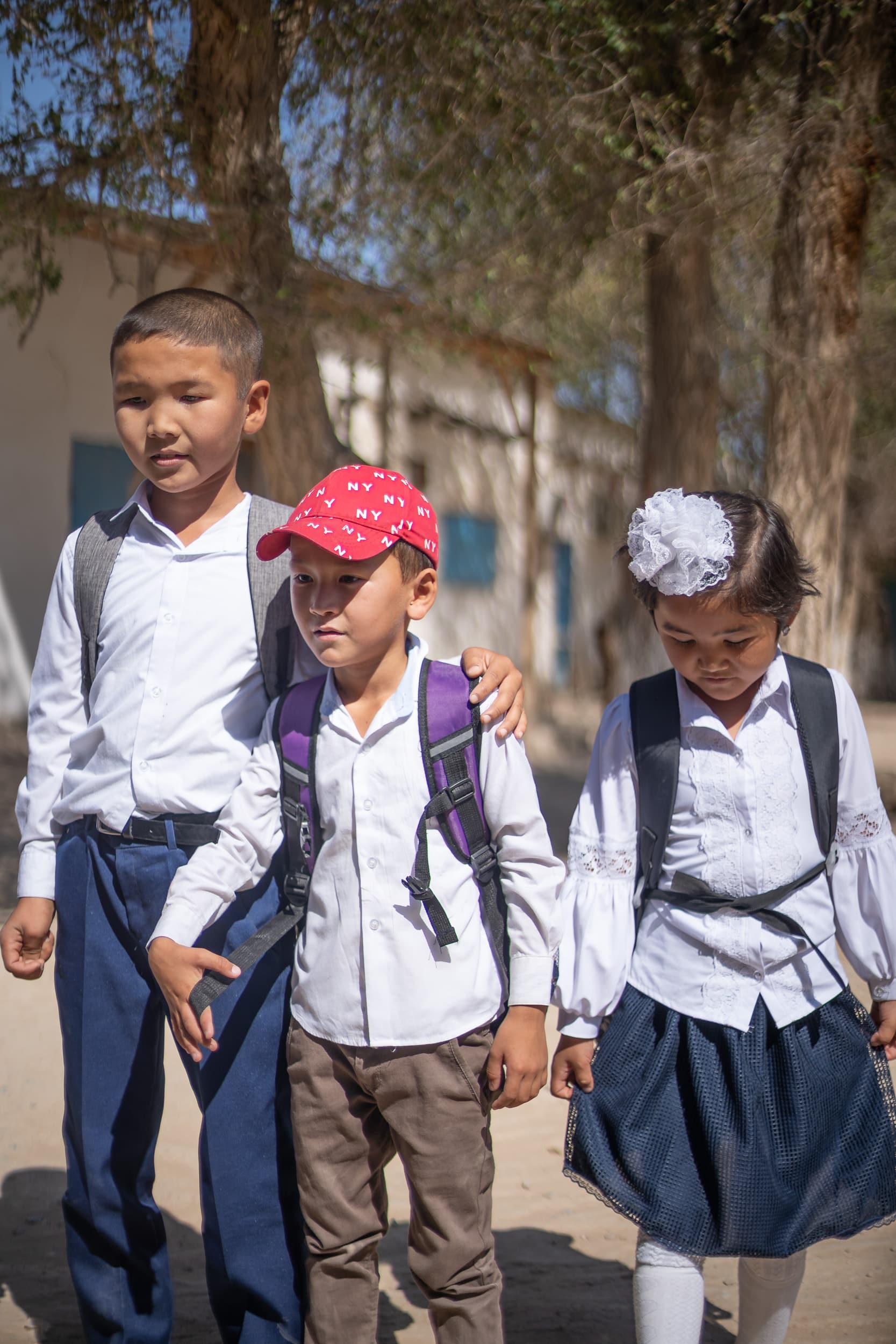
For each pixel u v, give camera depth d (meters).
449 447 13.32
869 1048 1.94
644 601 1.92
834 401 5.04
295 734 1.85
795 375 5.02
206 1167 1.91
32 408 8.98
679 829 1.93
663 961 1.93
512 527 14.54
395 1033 1.74
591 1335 2.31
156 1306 2.04
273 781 1.88
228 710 1.95
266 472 5.55
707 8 4.45
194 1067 1.97
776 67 4.71
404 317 6.45
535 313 7.05
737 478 10.12
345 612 1.73
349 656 1.75
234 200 4.71
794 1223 1.81
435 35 4.51
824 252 4.88
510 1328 2.33
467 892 1.80
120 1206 1.98
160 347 1.88
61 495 9.25
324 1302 1.81
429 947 1.76
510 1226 2.78
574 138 4.94
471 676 1.85
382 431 10.73
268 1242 1.89
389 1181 3.05
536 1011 1.76
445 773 1.78
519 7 4.41
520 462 14.61
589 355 10.98
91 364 9.26
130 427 1.93
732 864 1.89
